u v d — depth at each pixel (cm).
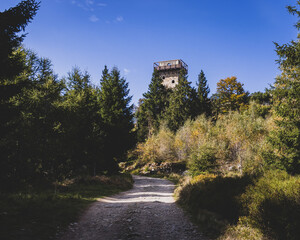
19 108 839
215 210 841
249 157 1975
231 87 5281
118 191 1727
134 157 4659
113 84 2666
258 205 606
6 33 798
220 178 1104
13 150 1073
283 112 1204
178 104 4931
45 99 1616
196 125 3688
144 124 5784
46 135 1541
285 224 519
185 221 807
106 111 2411
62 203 991
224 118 3431
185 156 3625
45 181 1470
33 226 634
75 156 1866
